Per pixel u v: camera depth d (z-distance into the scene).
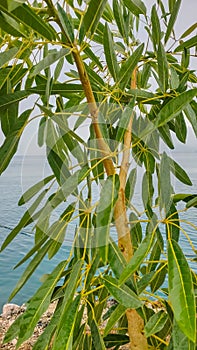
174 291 0.49
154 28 0.80
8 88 0.79
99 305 0.96
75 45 0.63
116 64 0.73
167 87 0.75
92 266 0.66
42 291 0.66
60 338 0.56
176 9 0.76
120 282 0.52
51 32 0.59
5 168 0.79
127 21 0.94
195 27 0.88
